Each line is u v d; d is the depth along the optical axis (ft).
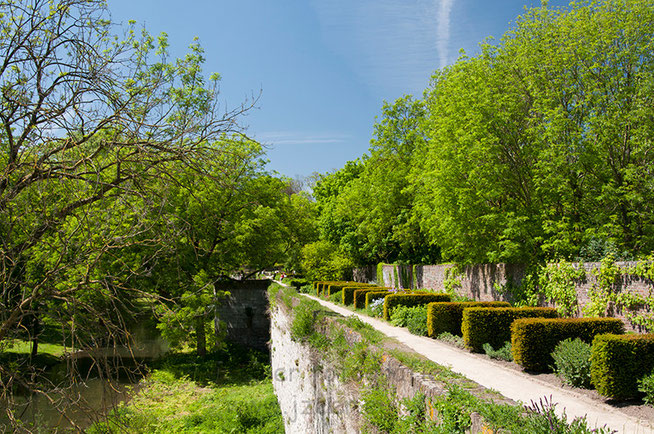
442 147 64.90
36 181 18.60
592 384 27.27
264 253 96.68
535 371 31.68
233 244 85.05
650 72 52.19
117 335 19.15
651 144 49.11
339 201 131.54
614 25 54.34
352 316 38.32
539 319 33.09
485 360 35.45
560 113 52.21
